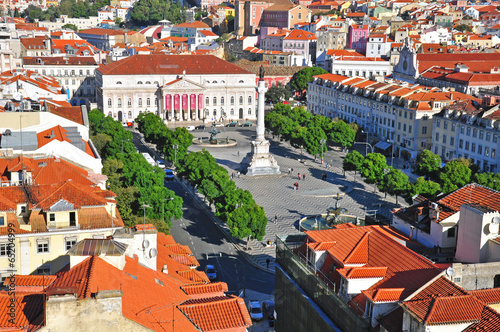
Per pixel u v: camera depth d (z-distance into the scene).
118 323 64.06
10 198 108.44
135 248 86.44
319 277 99.56
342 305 87.94
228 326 75.56
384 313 83.69
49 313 62.44
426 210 114.88
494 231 97.75
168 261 100.06
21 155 128.88
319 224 188.12
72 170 126.00
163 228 145.50
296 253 108.25
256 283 150.62
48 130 151.75
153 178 175.00
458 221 104.75
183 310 76.31
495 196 111.25
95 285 67.75
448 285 82.25
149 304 72.56
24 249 105.25
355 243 101.56
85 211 109.12
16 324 67.44
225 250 172.25
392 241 98.19
